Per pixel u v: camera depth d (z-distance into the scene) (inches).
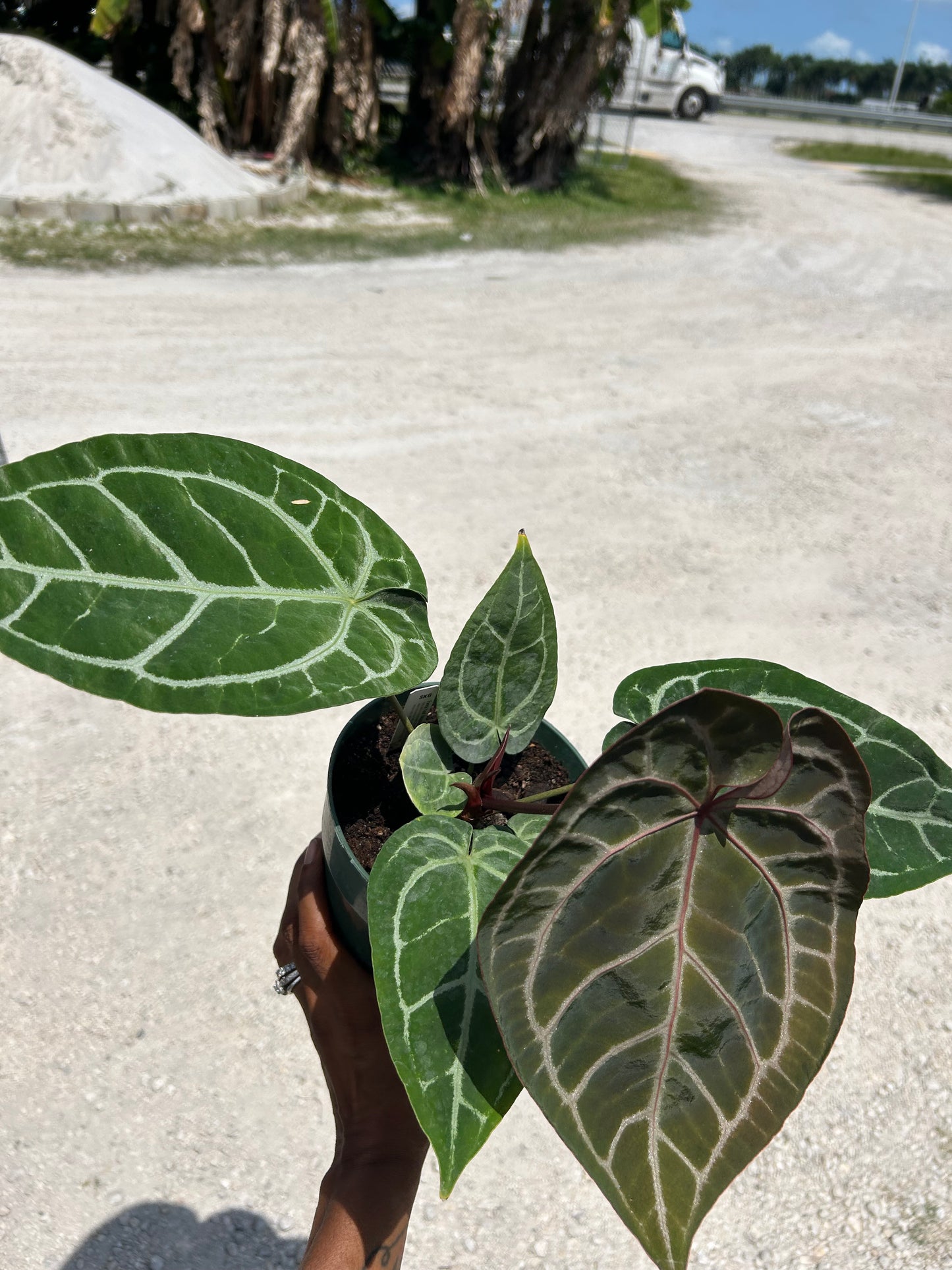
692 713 19.2
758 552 152.0
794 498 170.2
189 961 82.5
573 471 173.2
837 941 21.9
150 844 92.4
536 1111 75.5
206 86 393.7
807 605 139.3
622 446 185.5
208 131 399.5
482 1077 23.3
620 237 374.3
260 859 92.1
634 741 19.2
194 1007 79.3
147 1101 73.1
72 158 324.2
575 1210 69.4
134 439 26.6
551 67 424.5
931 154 748.6
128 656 23.1
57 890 87.2
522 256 332.8
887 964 88.4
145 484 26.2
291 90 402.6
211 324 234.1
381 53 418.9
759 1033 21.5
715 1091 21.1
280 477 29.3
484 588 134.6
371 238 339.6
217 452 28.2
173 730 106.5
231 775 101.3
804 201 489.7
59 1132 70.8
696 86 804.0
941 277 340.8
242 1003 79.9
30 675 112.7
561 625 128.5
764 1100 21.2
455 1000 24.3
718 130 779.4
